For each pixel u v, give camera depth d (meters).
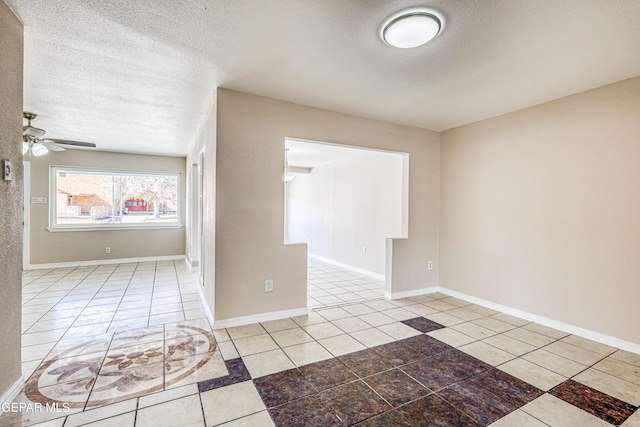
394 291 4.04
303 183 8.16
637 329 2.53
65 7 1.72
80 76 2.63
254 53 2.24
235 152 2.97
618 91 2.64
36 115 3.70
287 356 2.41
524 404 1.86
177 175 6.68
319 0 1.65
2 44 1.67
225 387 1.98
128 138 4.97
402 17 1.79
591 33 1.93
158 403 1.81
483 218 3.78
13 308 1.80
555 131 3.08
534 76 2.56
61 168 5.73
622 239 2.62
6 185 1.71
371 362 2.34
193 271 5.50
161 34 2.00
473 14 1.75
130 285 4.55
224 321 2.96
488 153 3.73
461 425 1.67
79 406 1.77
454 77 2.59
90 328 2.93
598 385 2.07
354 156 6.05
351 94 3.00
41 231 5.61
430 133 4.29
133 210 6.44
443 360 2.39
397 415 1.74
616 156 2.65
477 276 3.85
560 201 3.04
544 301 3.15
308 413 1.75
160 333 2.83
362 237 5.79
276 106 3.16
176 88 2.89
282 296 3.25
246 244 3.04
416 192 4.18
